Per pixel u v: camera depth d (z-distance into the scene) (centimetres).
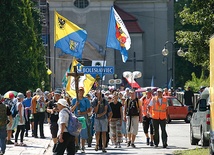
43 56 11644
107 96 4906
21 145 4156
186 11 4184
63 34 4200
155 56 16175
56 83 14500
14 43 9150
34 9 12800
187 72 16800
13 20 9200
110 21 4275
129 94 4403
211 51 2898
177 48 16475
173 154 3581
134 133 4166
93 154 3612
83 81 4522
